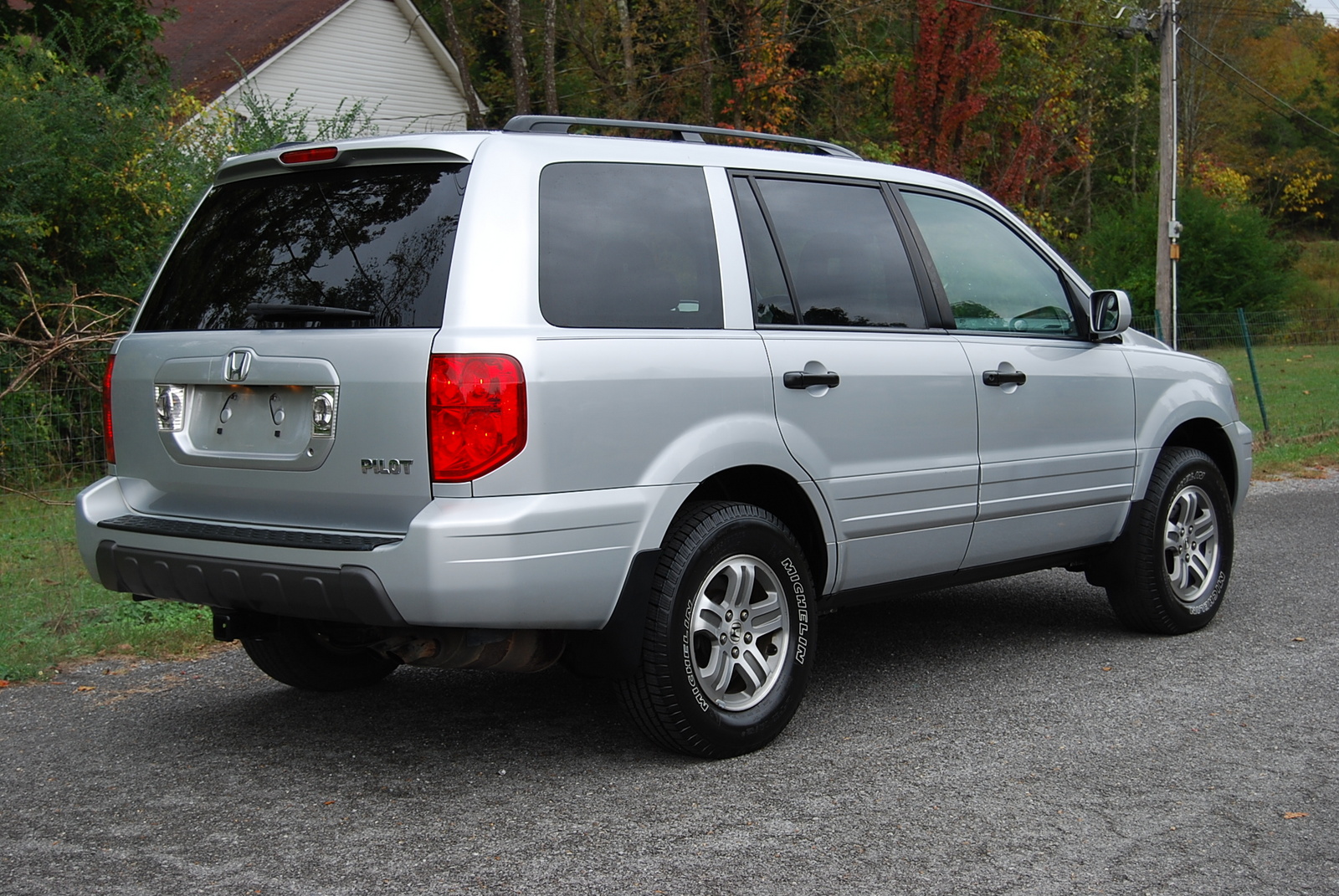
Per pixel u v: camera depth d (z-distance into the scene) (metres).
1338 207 60.84
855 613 6.36
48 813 3.63
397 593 3.36
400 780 3.90
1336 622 6.00
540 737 4.34
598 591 3.62
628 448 3.68
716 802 3.66
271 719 4.59
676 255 3.99
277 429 3.70
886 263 4.67
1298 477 11.70
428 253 3.55
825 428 4.25
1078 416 5.24
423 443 3.38
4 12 16.52
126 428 4.13
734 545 3.99
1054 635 5.82
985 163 33.34
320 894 3.05
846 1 29.41
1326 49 62.47
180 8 28.52
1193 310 31.67
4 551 7.56
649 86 29.83
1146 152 45.06
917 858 3.24
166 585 3.84
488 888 3.08
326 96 28.25
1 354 10.13
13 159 11.76
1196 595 5.84
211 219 4.19
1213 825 3.46
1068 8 33.12
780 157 4.48
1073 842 3.35
